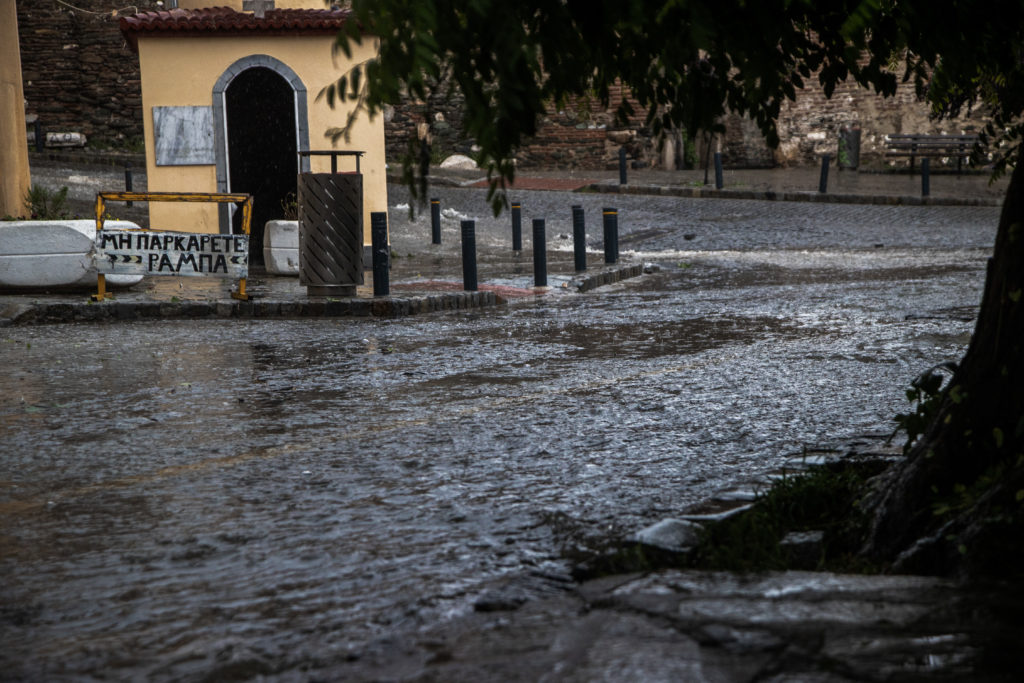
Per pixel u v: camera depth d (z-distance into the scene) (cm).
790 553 347
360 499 440
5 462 512
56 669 272
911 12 322
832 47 345
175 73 1561
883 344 863
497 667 252
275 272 1435
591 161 3186
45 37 2831
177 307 1093
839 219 2173
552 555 363
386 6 246
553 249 1897
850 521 361
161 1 2861
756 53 292
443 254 1802
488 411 625
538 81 292
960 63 349
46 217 1308
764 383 702
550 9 285
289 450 530
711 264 1664
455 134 3019
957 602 275
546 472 482
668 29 277
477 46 278
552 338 943
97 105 2875
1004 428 332
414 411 627
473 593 323
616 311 1138
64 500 443
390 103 254
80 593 331
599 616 278
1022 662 237
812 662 240
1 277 1162
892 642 249
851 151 3064
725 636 256
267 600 322
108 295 1162
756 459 497
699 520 371
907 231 2011
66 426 591
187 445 544
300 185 1165
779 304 1165
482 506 427
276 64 1568
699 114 327
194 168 1580
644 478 469
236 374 761
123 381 732
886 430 548
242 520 411
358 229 1168
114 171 2577
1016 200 335
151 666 272
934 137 2925
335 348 888
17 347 891
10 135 1424
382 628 295
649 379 727
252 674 265
